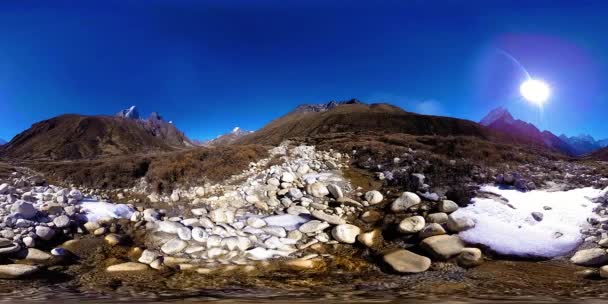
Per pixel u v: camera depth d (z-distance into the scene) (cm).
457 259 936
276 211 1334
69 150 10869
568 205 1224
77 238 1082
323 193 1456
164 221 1145
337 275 865
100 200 1542
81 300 689
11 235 989
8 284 784
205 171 1747
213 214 1235
